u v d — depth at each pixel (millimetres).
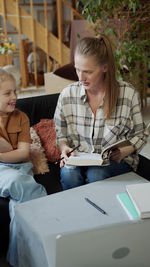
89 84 1401
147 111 3799
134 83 3256
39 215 1098
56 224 1045
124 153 1443
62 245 801
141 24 3215
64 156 1470
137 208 1054
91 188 1272
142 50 3029
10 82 1510
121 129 1522
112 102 1457
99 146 1575
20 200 1394
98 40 1405
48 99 2094
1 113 1591
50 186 1628
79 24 3945
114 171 1512
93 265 892
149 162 1663
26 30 4488
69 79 3244
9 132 1601
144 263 959
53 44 4609
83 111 1541
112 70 1428
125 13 3029
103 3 2836
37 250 1052
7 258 1386
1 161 1556
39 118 2043
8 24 5633
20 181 1398
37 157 1760
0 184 1432
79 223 1048
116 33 2887
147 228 860
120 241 859
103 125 1525
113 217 1078
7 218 1421
